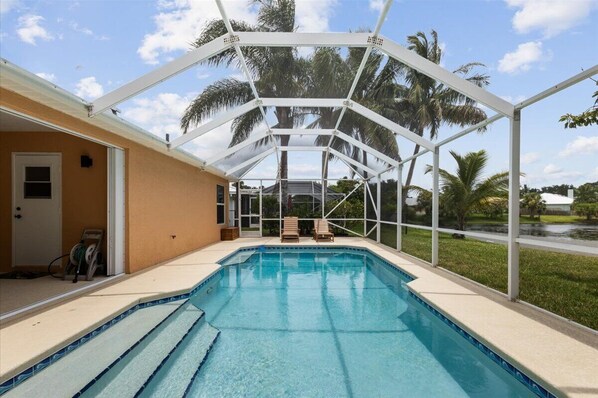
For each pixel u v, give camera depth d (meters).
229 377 3.29
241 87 9.38
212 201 12.48
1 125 6.15
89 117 4.82
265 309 5.39
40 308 4.27
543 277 6.43
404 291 6.51
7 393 2.70
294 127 9.86
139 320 4.35
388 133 14.56
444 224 12.19
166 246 8.31
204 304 5.67
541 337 3.38
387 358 3.67
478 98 4.71
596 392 2.39
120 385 3.04
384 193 11.79
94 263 5.86
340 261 9.98
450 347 3.93
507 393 2.95
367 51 5.35
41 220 6.61
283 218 13.94
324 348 3.91
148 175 7.34
